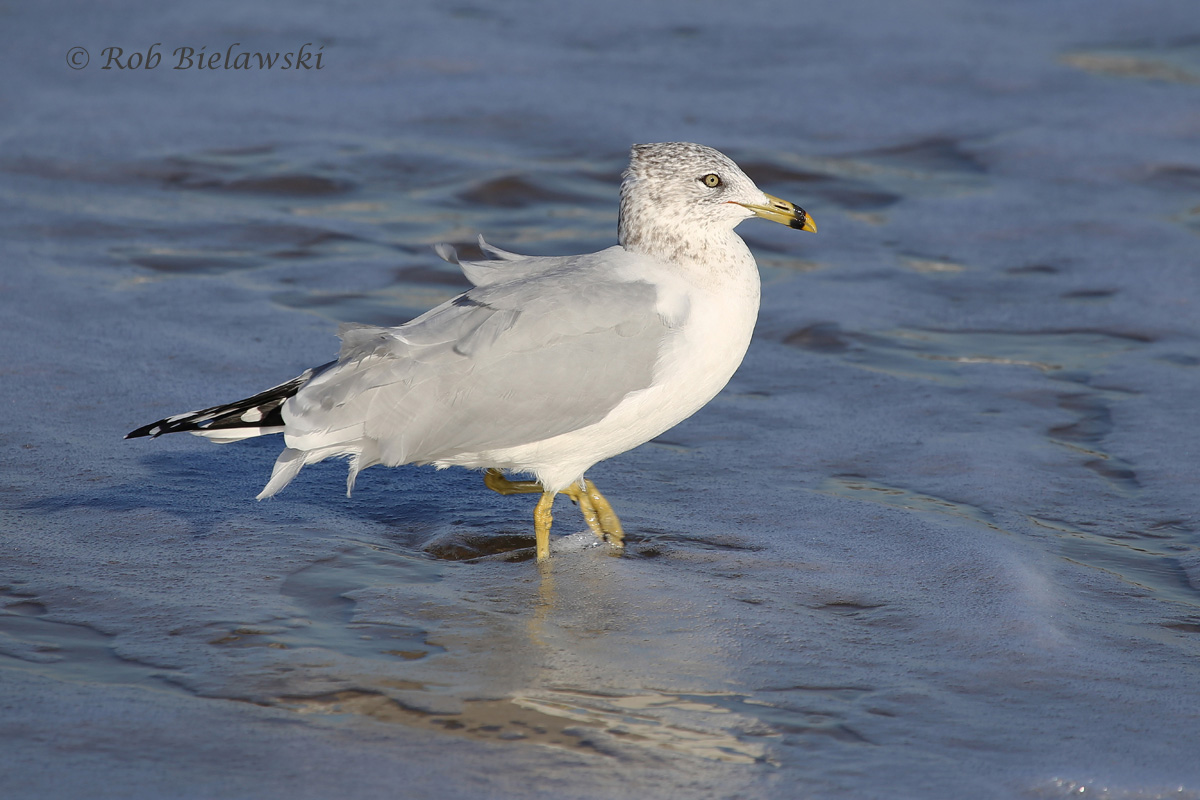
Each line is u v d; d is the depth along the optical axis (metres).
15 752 7.36
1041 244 18.70
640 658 8.74
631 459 12.42
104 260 17.14
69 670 8.34
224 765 7.34
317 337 14.92
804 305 16.47
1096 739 7.83
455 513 11.27
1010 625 9.20
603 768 7.44
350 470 10.06
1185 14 30.22
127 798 6.98
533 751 7.61
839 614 9.44
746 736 7.82
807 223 10.53
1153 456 12.32
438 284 16.95
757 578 10.01
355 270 17.25
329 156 21.66
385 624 9.10
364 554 10.30
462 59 26.95
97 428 12.48
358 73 26.02
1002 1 31.84
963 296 16.95
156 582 9.62
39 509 10.81
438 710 8.02
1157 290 16.92
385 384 9.60
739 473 12.08
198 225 18.66
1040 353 15.11
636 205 10.45
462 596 9.62
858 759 7.59
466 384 9.65
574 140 22.73
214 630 8.91
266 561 10.05
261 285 16.61
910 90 25.53
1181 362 14.71
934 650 8.89
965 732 7.89
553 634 9.05
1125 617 9.47
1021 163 21.95
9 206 18.81
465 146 22.34
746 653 8.83
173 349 14.39
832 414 13.44
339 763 7.40
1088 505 11.39
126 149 21.53
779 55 27.69
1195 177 21.20
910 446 12.62
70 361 13.91
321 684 8.26
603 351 9.82
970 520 11.05
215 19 29.23
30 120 22.62
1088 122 23.70
